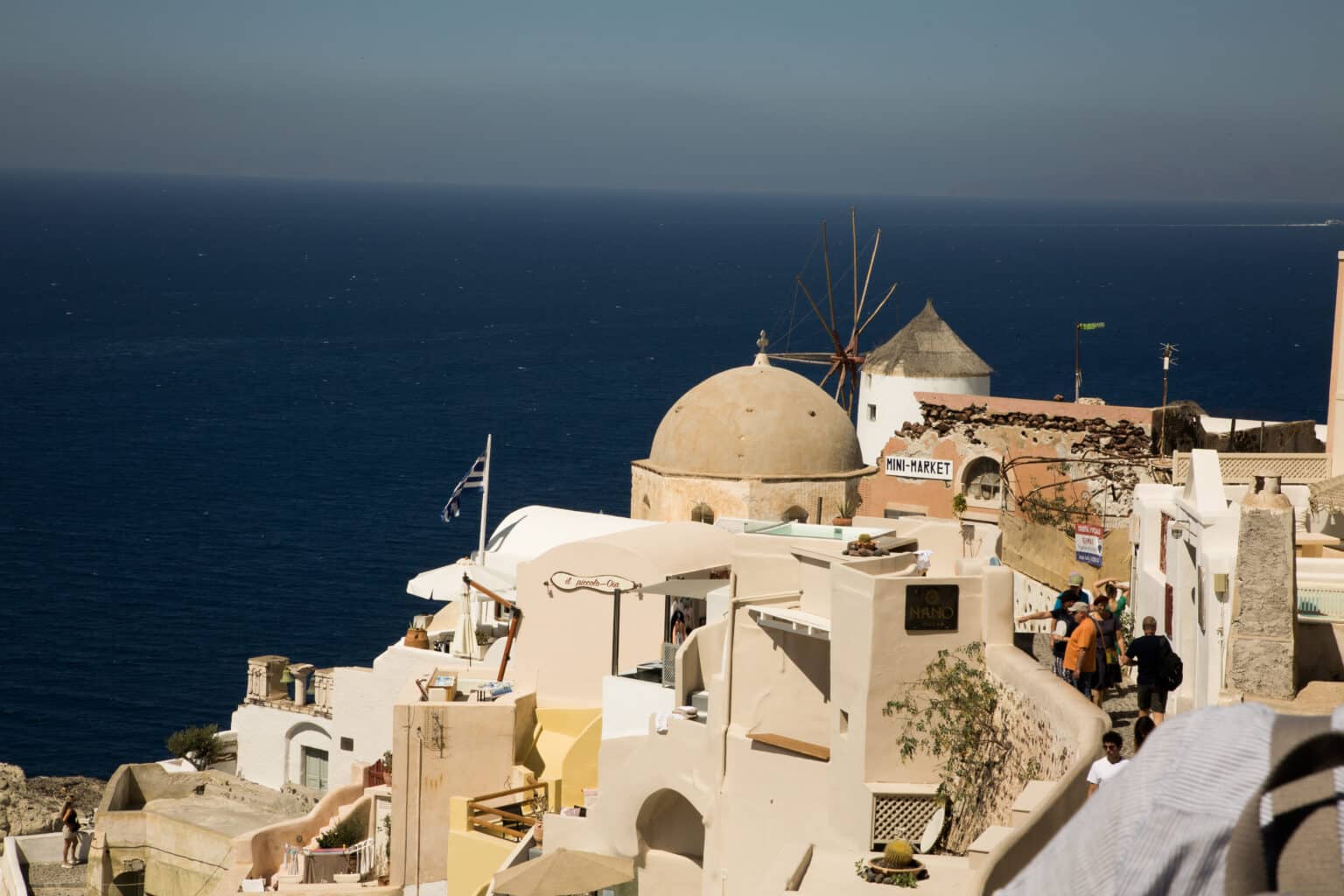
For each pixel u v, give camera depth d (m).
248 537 115.88
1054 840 4.40
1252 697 18.95
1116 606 27.59
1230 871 3.64
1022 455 44.41
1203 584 23.31
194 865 41.34
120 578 102.94
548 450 156.50
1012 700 22.84
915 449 46.22
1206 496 24.61
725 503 43.81
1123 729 22.88
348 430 168.00
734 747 27.05
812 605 26.72
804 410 44.81
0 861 45.28
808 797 26.06
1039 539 43.56
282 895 34.75
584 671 36.44
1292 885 3.61
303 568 106.81
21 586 100.06
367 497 132.00
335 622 93.56
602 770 30.33
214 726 48.25
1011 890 4.28
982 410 45.19
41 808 49.19
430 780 35.12
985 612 24.03
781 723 26.91
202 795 44.06
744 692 27.22
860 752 24.06
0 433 159.00
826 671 26.58
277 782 44.75
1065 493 43.41
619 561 35.91
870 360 64.69
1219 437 42.19
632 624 35.62
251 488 135.00
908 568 25.61
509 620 43.38
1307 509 28.97
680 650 29.50
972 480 45.72
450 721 35.09
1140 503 29.91
